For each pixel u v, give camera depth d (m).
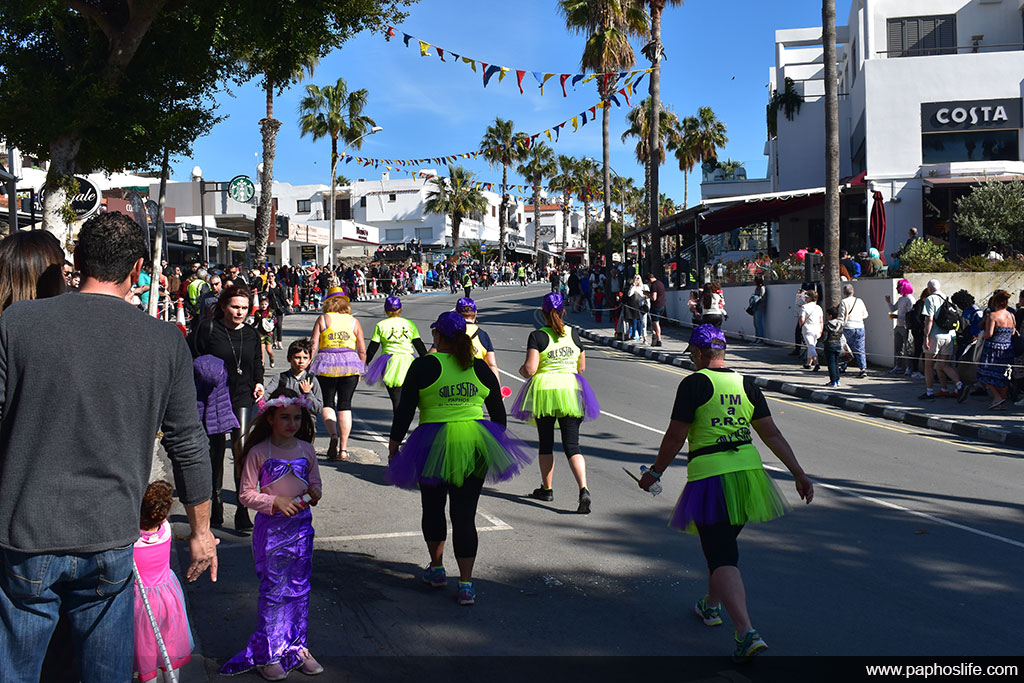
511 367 17.47
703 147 55.78
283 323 27.23
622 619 4.86
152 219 19.11
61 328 2.65
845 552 6.16
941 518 7.14
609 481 8.26
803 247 29.30
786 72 37.12
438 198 65.88
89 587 2.69
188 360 2.94
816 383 15.48
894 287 17.14
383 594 5.22
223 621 4.77
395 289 47.41
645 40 30.06
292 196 68.62
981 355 12.66
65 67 13.23
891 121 25.77
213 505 6.62
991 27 28.92
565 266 61.16
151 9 12.59
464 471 4.97
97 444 2.64
